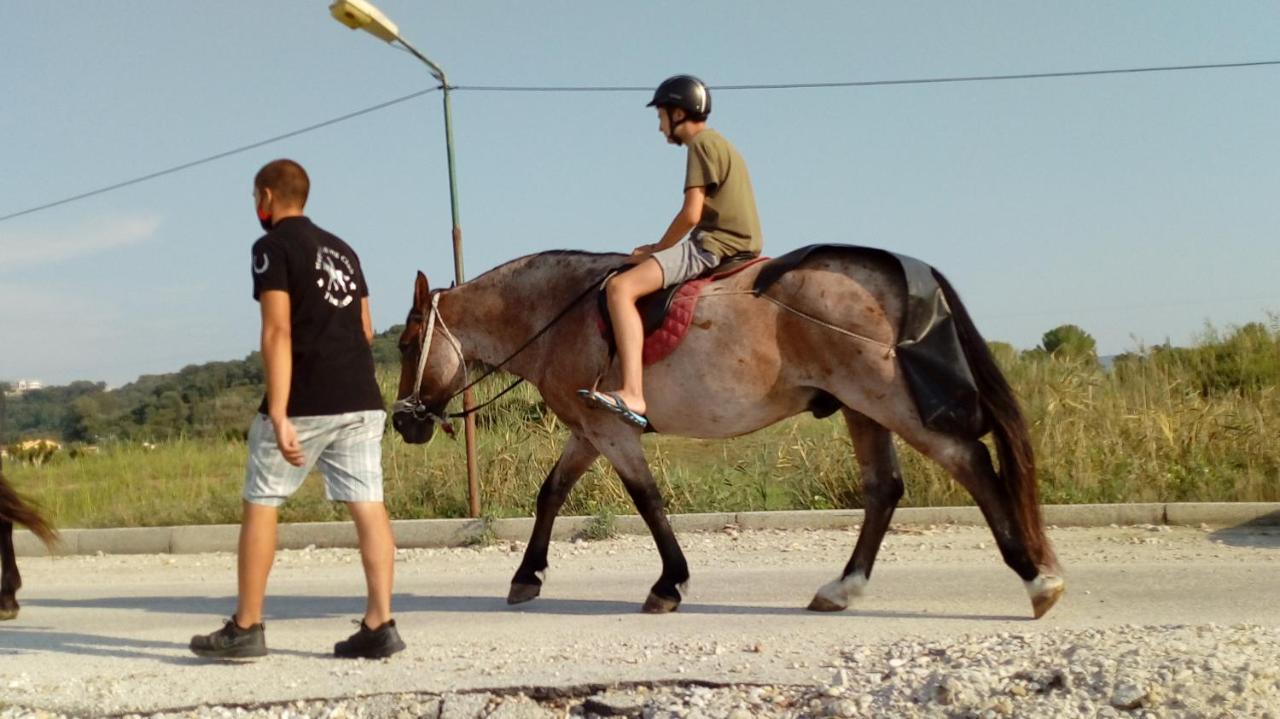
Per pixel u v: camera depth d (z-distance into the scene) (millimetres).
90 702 5926
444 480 13469
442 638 7242
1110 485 12414
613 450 7816
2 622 8430
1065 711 5020
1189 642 5598
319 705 5824
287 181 6527
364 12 11133
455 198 12188
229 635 6586
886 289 7102
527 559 8492
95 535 12203
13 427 13836
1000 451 7172
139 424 25531
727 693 5680
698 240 7594
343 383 6457
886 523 7824
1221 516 11320
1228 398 15156
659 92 7707
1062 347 17469
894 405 7109
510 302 8352
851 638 6785
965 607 7797
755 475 13391
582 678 5934
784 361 7277
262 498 6516
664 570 7910
